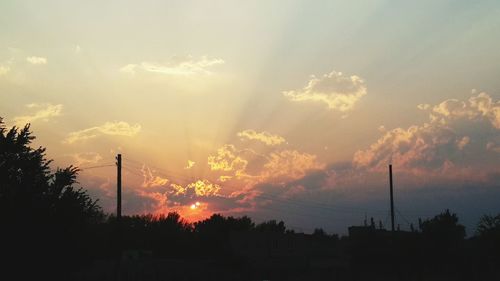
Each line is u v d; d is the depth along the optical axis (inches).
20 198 820.0
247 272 2518.5
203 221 3941.9
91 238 913.5
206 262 2583.7
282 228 4185.5
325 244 2869.1
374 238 2534.5
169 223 3846.0
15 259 801.6
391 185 2374.5
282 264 2704.2
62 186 890.1
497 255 1967.3
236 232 2731.3
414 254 2346.2
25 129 887.7
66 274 877.8
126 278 2022.6
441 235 2388.0
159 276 2170.3
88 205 909.8
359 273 2445.9
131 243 3622.0
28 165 866.8
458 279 2191.2
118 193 1598.2
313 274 2496.3
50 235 834.8
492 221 1982.0
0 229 798.5
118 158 1611.7
